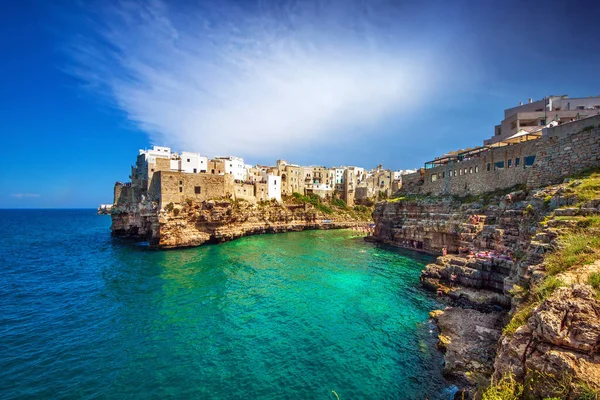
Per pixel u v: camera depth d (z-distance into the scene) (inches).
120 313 976.9
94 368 671.8
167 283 1311.5
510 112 2153.1
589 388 236.1
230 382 619.5
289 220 3639.3
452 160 1980.8
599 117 1023.6
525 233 922.1
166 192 2253.9
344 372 644.7
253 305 1038.4
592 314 271.6
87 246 2399.1
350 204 4768.7
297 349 741.3
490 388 320.5
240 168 3700.8
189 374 648.4
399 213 2273.6
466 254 1332.4
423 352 711.1
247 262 1750.7
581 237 513.7
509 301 927.0
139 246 2336.4
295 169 4584.2
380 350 726.5
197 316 948.0
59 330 855.7
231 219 2650.1
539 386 271.4
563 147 1142.3
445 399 543.2
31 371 660.1
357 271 1509.6
